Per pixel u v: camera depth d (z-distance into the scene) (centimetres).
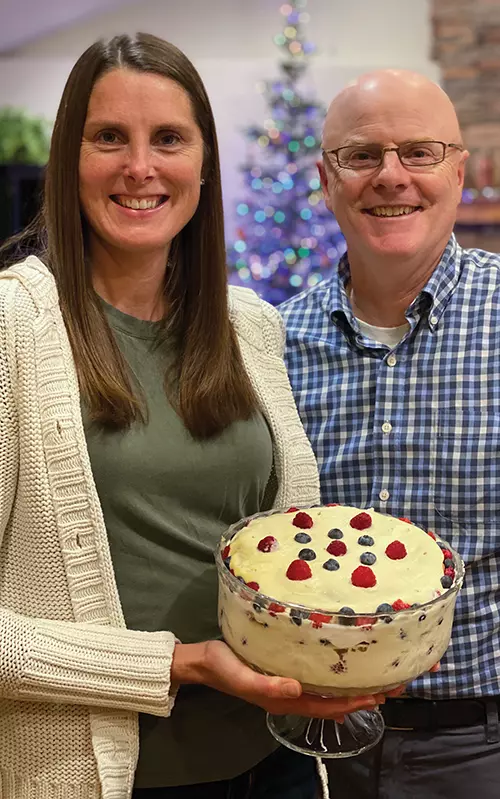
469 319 179
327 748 150
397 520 145
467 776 174
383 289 185
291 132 487
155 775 144
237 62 565
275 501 160
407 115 173
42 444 128
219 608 135
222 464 146
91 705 130
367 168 178
